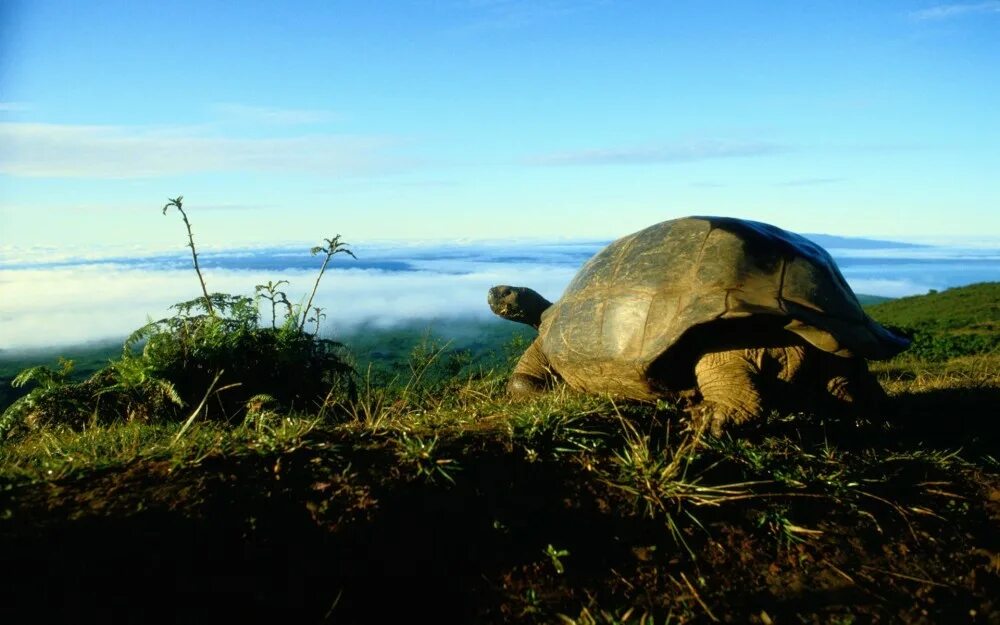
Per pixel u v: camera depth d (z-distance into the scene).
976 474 1.74
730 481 1.59
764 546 1.43
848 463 1.71
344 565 1.28
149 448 1.54
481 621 1.24
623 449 1.67
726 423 1.79
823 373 1.95
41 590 1.12
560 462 1.60
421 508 1.40
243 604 1.19
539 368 2.54
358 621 1.21
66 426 2.31
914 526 1.53
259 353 2.42
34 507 1.27
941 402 2.52
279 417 2.01
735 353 1.90
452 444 1.59
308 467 1.45
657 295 1.95
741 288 1.86
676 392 2.02
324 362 2.60
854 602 1.31
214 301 2.55
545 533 1.41
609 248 2.28
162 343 2.39
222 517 1.29
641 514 1.47
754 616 1.27
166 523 1.26
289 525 1.31
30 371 2.50
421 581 1.29
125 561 1.19
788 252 1.96
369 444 1.58
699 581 1.33
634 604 1.28
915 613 1.29
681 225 2.09
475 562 1.34
